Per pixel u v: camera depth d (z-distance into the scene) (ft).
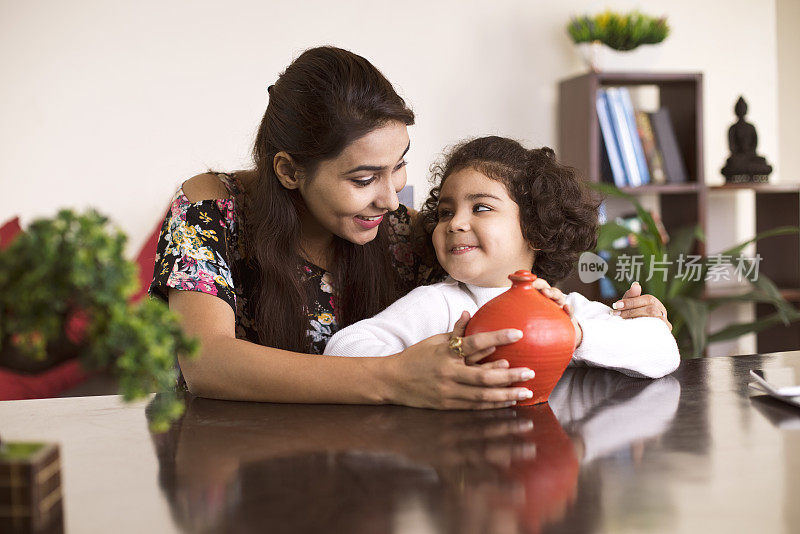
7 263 1.61
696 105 10.32
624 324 3.72
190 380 3.39
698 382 3.52
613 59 10.16
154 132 9.90
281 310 4.01
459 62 10.62
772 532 1.77
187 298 3.68
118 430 2.79
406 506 1.94
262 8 10.07
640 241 8.72
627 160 10.18
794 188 10.57
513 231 3.97
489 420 2.85
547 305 3.10
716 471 2.20
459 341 3.03
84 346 1.69
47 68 9.68
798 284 11.01
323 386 3.15
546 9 10.80
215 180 4.17
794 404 2.98
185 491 2.09
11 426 2.87
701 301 9.42
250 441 2.60
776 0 11.76
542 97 10.84
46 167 9.75
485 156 4.04
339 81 3.56
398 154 3.62
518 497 2.00
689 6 11.33
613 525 1.81
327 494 2.04
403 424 2.81
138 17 9.79
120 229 1.71
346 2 10.28
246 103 10.09
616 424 2.76
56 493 1.82
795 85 11.93
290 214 3.97
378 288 4.40
